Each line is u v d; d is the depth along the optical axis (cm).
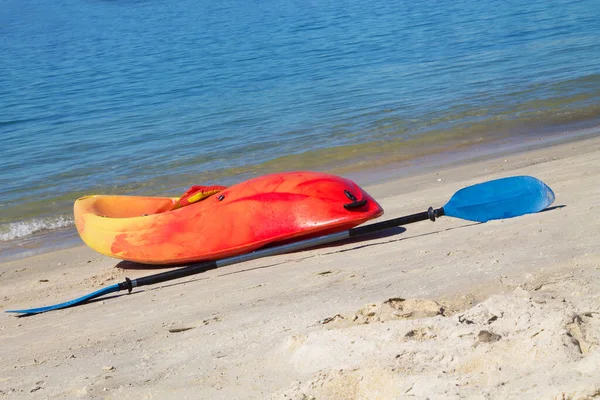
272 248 658
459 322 352
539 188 655
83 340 495
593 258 468
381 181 1038
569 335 308
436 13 2919
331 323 402
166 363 401
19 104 1920
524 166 1005
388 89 1686
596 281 418
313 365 345
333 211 685
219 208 719
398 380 301
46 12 4788
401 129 1342
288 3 3881
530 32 2283
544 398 260
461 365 306
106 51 2803
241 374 360
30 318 608
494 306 363
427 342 336
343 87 1753
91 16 4309
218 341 423
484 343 320
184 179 1159
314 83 1838
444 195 882
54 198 1113
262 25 3091
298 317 438
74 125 1631
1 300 690
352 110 1516
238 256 655
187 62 2358
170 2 4641
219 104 1703
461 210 650
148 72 2248
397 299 411
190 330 461
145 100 1842
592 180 784
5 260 862
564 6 2739
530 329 323
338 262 598
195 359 397
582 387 257
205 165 1226
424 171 1066
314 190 701
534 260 485
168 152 1328
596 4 2709
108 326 524
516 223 609
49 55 2838
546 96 1487
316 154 1232
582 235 529
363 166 1145
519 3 2956
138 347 446
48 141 1496
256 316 464
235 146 1327
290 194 703
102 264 802
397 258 566
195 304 539
